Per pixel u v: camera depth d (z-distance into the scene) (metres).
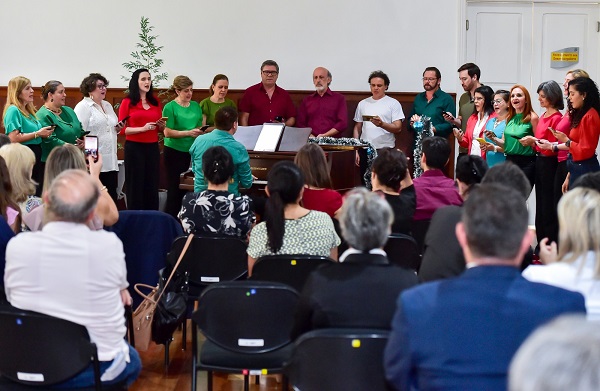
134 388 3.96
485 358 1.96
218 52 8.66
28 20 8.68
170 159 7.48
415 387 2.05
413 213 4.19
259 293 3.02
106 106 7.31
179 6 8.62
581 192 2.59
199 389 3.98
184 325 4.50
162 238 4.39
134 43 8.67
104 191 3.96
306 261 3.36
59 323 2.67
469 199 2.10
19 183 3.94
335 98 8.08
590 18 8.83
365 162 7.01
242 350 3.08
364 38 8.64
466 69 7.68
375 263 2.58
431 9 8.61
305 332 2.65
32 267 2.73
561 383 0.96
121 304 2.88
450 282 2.03
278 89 8.15
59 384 2.78
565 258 2.58
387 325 2.54
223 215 4.11
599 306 2.51
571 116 6.04
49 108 6.62
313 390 2.56
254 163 6.16
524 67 8.87
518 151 6.58
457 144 8.64
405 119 8.62
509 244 2.02
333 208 4.32
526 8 8.80
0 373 2.79
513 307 1.97
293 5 8.62
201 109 7.87
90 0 8.64
